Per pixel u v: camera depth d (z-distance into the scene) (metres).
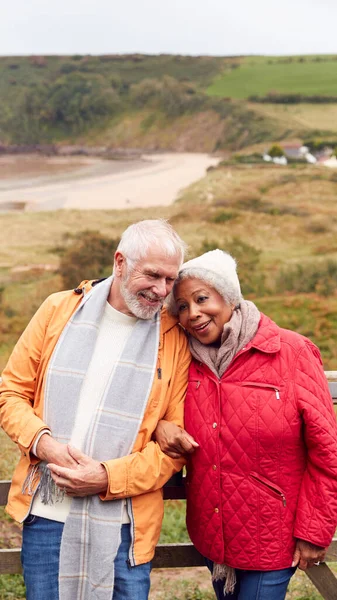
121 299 2.21
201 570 3.52
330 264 22.75
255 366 2.11
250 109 56.81
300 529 2.11
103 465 2.06
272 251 26.33
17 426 2.15
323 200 33.41
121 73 64.88
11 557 2.60
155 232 2.11
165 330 2.23
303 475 2.17
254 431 2.08
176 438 2.14
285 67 63.09
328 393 2.16
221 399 2.12
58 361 2.16
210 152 55.31
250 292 21.34
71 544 2.10
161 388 2.16
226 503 2.12
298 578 3.34
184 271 2.15
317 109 54.47
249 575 2.19
